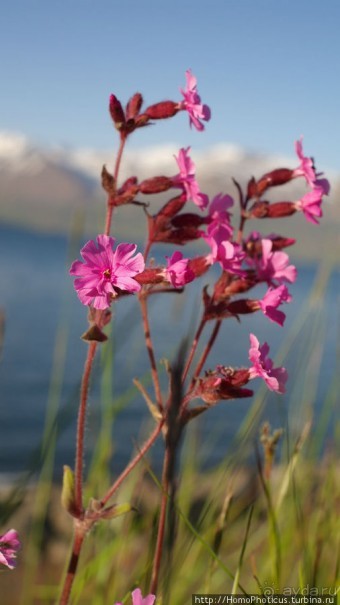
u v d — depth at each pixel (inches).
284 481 15.6
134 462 13.7
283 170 14.9
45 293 344.5
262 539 18.7
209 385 13.5
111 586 17.1
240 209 14.8
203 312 14.0
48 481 20.5
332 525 16.6
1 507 14.9
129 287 12.7
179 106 14.3
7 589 25.8
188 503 19.1
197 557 17.5
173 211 14.3
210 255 13.9
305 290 505.7
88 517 13.6
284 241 14.5
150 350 14.2
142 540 18.8
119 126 14.0
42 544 29.3
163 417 13.8
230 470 16.3
